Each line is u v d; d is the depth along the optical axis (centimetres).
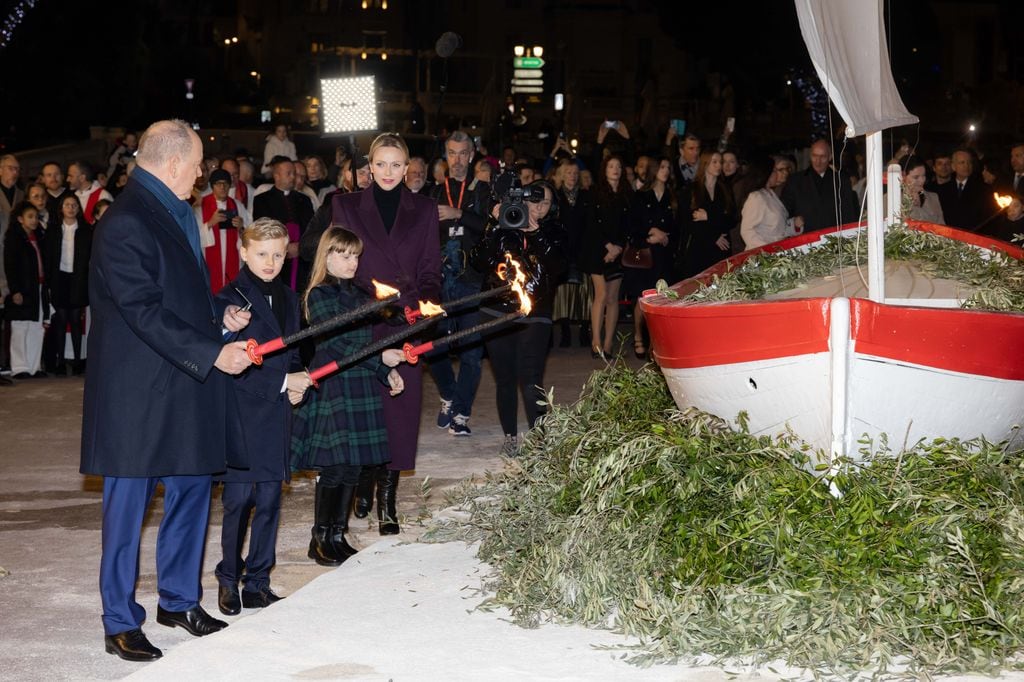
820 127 3975
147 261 465
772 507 493
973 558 467
